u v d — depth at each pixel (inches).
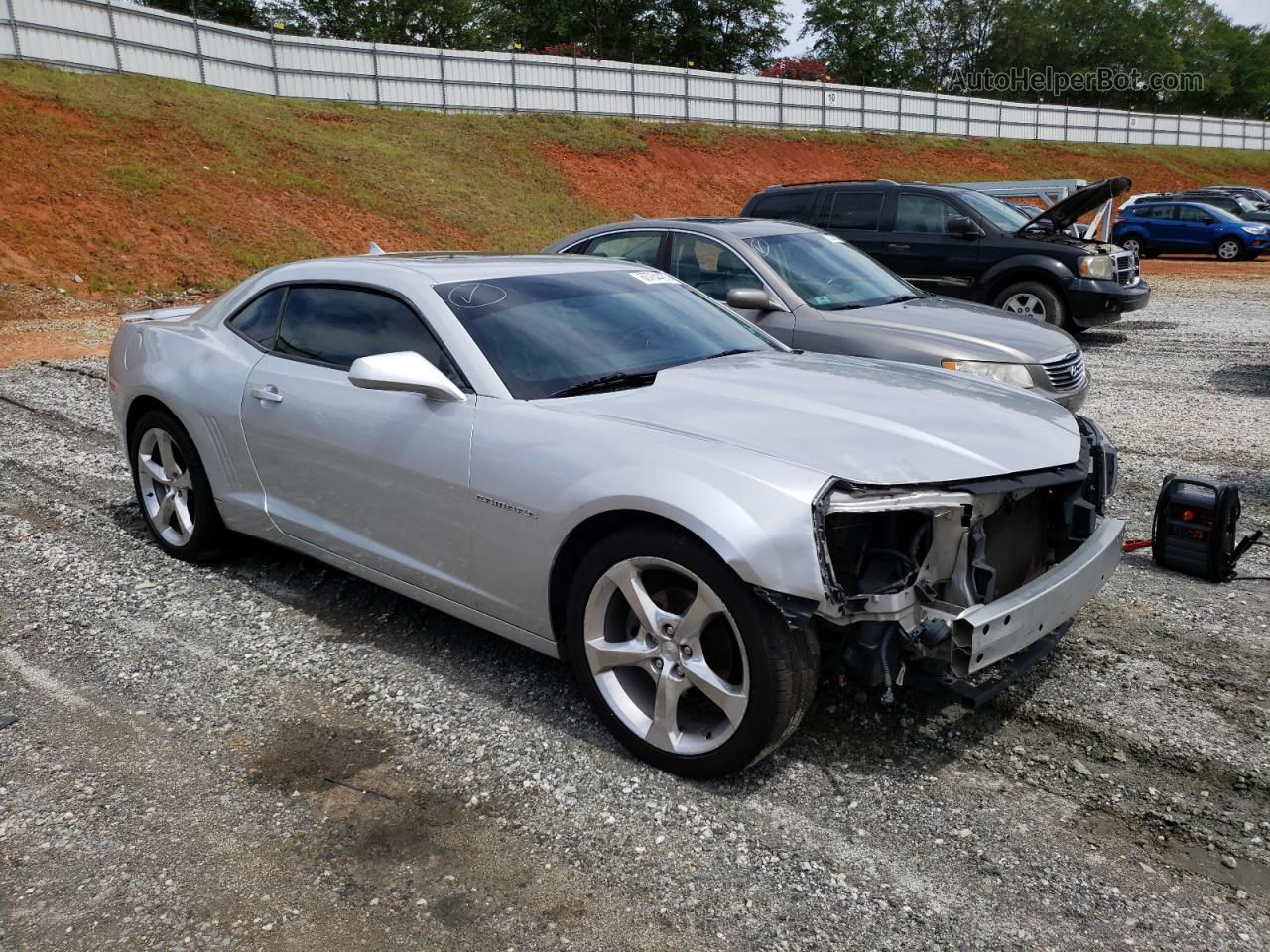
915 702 135.9
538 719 132.5
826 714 132.9
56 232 697.6
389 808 112.6
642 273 179.3
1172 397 356.2
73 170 772.0
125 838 107.0
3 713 133.3
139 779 118.0
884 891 98.7
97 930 93.3
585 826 109.3
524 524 126.7
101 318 576.1
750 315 283.3
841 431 120.7
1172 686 140.2
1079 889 99.0
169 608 168.7
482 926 93.8
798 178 1547.7
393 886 99.6
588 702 129.8
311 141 1033.5
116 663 147.9
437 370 137.6
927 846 105.8
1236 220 1008.9
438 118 1293.1
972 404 137.9
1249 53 3196.4
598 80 1486.2
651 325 159.3
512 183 1183.6
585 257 182.4
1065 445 130.2
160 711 134.2
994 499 118.8
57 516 216.8
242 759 122.7
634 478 114.9
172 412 181.9
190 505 188.9
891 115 1828.2
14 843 106.0
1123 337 519.8
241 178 887.1
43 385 364.2
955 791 115.7
